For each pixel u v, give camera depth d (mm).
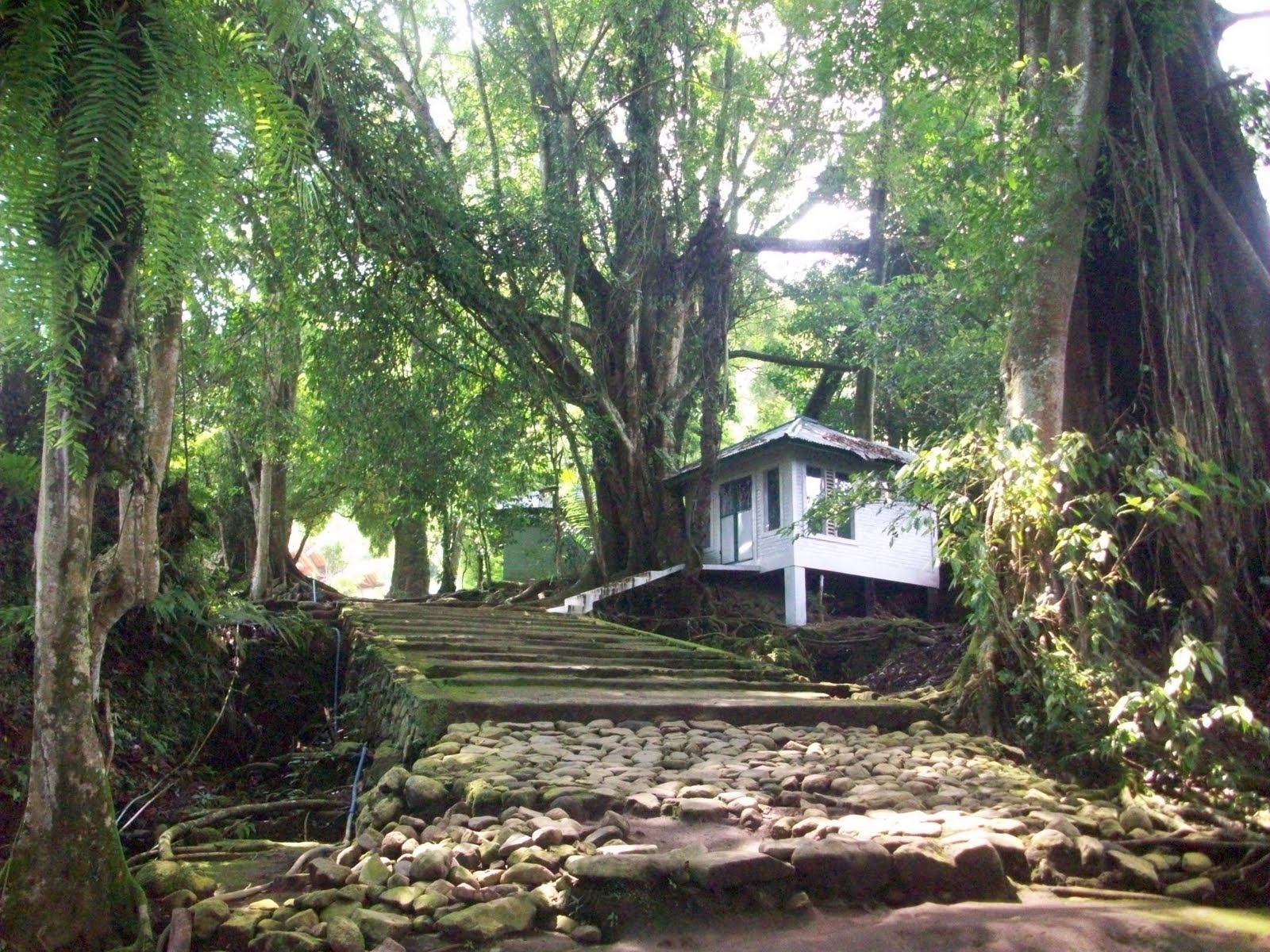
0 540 7207
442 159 13867
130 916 3477
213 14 3293
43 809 3436
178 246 3088
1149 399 8141
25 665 6867
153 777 7594
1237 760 5887
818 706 6859
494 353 14133
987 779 5488
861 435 19984
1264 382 7977
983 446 6883
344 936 3303
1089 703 6172
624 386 16141
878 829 4289
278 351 12391
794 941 3475
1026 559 6848
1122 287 8492
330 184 11344
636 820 4332
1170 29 8297
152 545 4055
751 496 17688
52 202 2924
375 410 13320
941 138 9078
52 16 2871
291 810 6047
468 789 4535
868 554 17344
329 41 10773
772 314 23469
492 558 25891
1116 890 4215
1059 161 7527
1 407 7633
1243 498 7633
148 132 3014
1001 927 3609
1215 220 8336
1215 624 7176
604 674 8094
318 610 12797
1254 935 3699
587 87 15984
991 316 10945
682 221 16609
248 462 15422
